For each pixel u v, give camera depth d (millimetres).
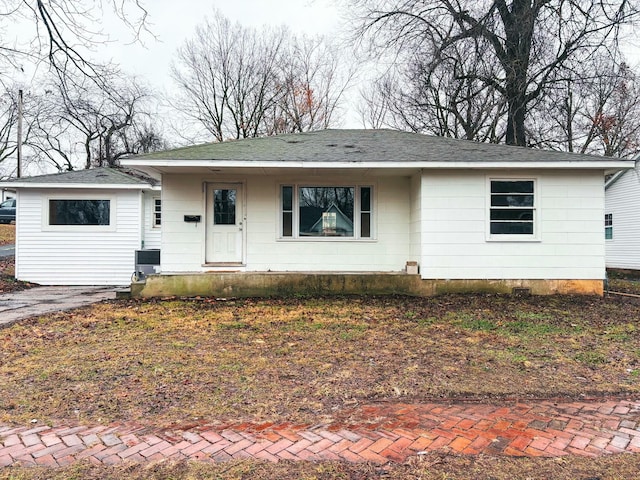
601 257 9203
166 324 6570
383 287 9438
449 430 3096
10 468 2570
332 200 10133
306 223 10102
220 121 28203
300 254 10055
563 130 19109
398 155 9203
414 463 2641
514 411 3436
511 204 9273
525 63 15438
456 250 9242
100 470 2549
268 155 9109
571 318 6984
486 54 16281
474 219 9211
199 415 3320
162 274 9469
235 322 6723
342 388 3859
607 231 18672
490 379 4105
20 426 3135
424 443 2900
